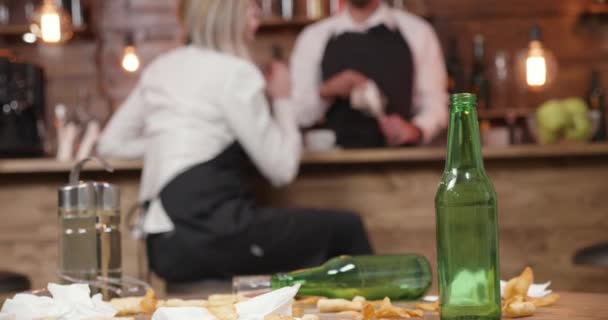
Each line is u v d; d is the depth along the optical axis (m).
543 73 3.21
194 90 2.41
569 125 2.96
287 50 4.01
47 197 2.93
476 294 0.90
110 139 2.69
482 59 3.83
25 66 2.98
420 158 2.80
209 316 0.86
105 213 1.10
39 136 3.04
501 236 2.94
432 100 3.65
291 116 2.56
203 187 2.35
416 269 1.10
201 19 2.47
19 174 2.92
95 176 2.88
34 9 3.92
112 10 4.01
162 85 2.45
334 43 3.74
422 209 2.90
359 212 2.91
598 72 3.78
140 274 2.42
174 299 1.11
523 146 2.83
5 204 2.92
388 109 3.67
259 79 2.42
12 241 2.93
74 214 1.09
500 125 3.84
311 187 2.91
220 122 2.41
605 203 2.90
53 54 3.98
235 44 2.48
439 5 4.08
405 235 2.91
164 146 2.40
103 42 4.00
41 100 3.11
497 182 2.94
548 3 4.05
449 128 0.93
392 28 3.73
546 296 1.06
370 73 3.69
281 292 0.90
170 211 2.35
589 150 2.82
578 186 2.92
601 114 3.15
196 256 2.34
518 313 0.92
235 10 2.47
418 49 3.69
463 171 0.91
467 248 0.90
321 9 3.88
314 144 2.90
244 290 1.09
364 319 0.89
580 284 2.92
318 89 3.78
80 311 0.93
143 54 4.01
